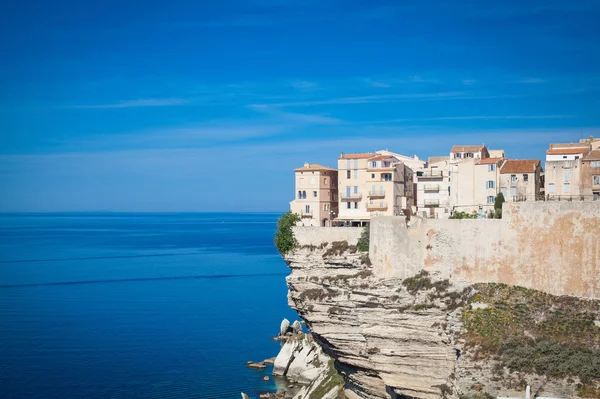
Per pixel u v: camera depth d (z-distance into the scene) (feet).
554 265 261.24
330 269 303.68
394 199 383.45
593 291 256.11
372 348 267.80
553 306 257.14
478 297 264.31
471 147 413.59
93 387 342.64
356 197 390.63
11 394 330.54
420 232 273.33
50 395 329.72
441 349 257.96
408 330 263.49
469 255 269.44
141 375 364.79
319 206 395.55
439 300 264.11
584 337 247.50
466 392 247.29
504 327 254.68
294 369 365.20
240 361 395.34
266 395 335.67
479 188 369.71
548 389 240.73
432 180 398.62
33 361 388.37
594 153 342.64
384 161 387.55
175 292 646.33
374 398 283.59
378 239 278.05
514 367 246.47
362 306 274.77
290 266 317.83
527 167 361.30
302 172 398.83
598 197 337.11
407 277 271.69
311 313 298.35
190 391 340.18
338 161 396.37
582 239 257.75
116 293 638.94
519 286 265.13
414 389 259.60
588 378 238.68
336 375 327.47
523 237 265.34
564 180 343.87
